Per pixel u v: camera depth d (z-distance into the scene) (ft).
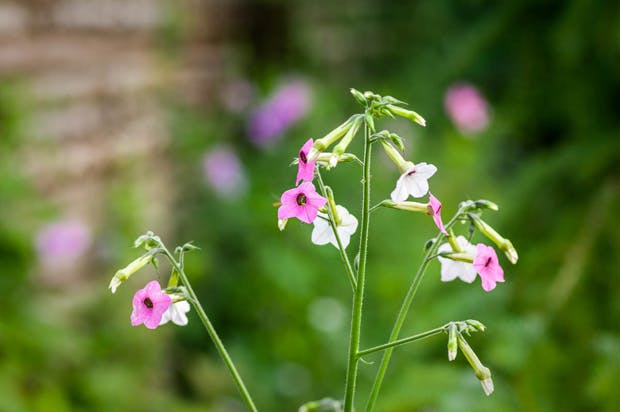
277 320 22.82
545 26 14.29
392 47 35.99
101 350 17.29
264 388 20.68
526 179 14.11
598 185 13.47
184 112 26.45
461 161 23.20
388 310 21.43
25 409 14.06
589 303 12.78
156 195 24.79
